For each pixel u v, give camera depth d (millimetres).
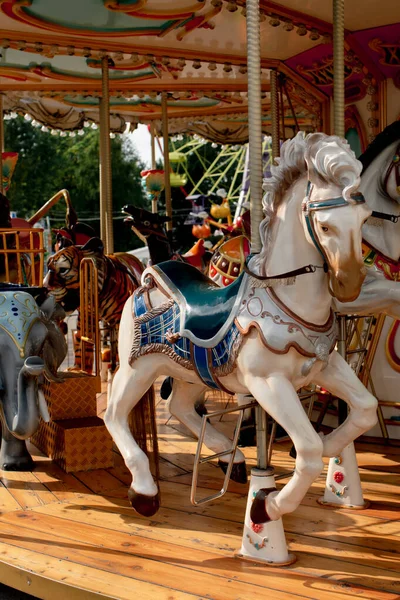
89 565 3037
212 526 3480
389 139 4055
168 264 3479
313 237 2705
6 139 31641
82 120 9484
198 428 3775
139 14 5203
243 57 6367
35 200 31609
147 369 3443
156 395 7176
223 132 10578
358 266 2568
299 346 2809
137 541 3301
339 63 3627
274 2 4730
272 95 6441
